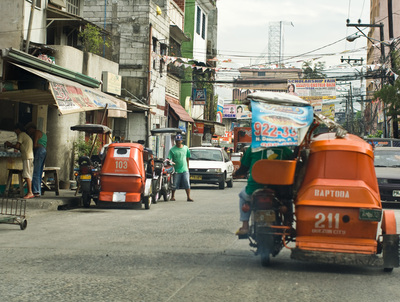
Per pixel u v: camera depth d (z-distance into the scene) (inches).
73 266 286.2
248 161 307.9
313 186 281.7
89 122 1015.0
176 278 262.4
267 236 286.8
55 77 605.0
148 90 1309.1
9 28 764.6
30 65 610.5
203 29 2030.0
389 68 1309.1
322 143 286.5
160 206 637.9
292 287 250.7
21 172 603.5
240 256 323.6
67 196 644.7
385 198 682.2
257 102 286.7
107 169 585.0
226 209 601.0
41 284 246.1
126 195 584.4
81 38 1015.6
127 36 1315.2
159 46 1411.2
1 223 427.5
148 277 263.1
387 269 288.8
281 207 291.9
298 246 280.1
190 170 988.6
